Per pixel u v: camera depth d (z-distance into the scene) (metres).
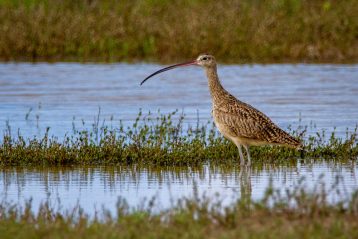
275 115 20.95
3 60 30.44
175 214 10.95
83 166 16.02
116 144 16.66
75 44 31.61
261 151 16.64
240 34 31.61
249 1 35.25
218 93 16.47
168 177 14.93
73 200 13.13
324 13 33.06
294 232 9.98
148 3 34.84
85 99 23.38
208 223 10.58
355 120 20.30
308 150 16.77
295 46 30.97
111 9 34.47
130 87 25.44
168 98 23.77
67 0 35.19
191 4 34.56
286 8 34.03
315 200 11.05
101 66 29.45
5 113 21.27
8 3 34.94
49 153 16.23
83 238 10.06
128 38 31.83
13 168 15.87
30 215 11.38
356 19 32.38
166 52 31.00
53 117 20.80
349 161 16.25
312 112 21.36
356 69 28.55
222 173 15.27
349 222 10.48
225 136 16.17
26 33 31.50
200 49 30.75
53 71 28.23
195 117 20.88
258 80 26.38
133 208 11.54
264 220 10.66
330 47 31.17
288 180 14.46
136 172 15.43
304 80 26.42
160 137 16.78
